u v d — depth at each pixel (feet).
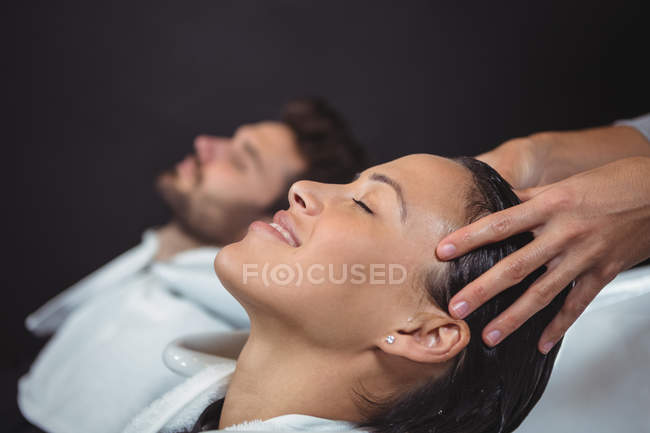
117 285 6.21
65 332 5.80
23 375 6.18
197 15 9.55
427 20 8.99
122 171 9.57
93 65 9.54
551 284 2.61
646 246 2.76
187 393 2.98
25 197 9.37
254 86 9.62
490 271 2.56
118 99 9.60
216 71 9.64
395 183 2.71
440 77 9.07
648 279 3.54
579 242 2.61
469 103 9.02
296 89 9.52
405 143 9.23
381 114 9.25
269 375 2.73
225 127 9.72
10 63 9.44
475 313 2.60
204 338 3.39
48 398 5.31
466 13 8.84
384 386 2.67
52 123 9.50
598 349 3.34
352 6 9.21
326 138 6.50
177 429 3.00
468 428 2.72
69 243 9.43
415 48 9.08
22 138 9.44
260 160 6.33
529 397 2.81
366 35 9.23
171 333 5.05
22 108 9.46
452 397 2.67
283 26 9.45
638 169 2.77
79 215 9.49
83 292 6.40
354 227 2.59
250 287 2.60
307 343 2.65
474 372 2.64
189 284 5.11
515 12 8.68
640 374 3.27
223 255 2.70
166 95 9.66
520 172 3.62
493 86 8.91
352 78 9.34
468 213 2.69
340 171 6.48
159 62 9.64
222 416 2.89
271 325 2.67
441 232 2.64
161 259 6.56
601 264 2.68
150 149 9.63
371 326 2.60
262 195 6.37
